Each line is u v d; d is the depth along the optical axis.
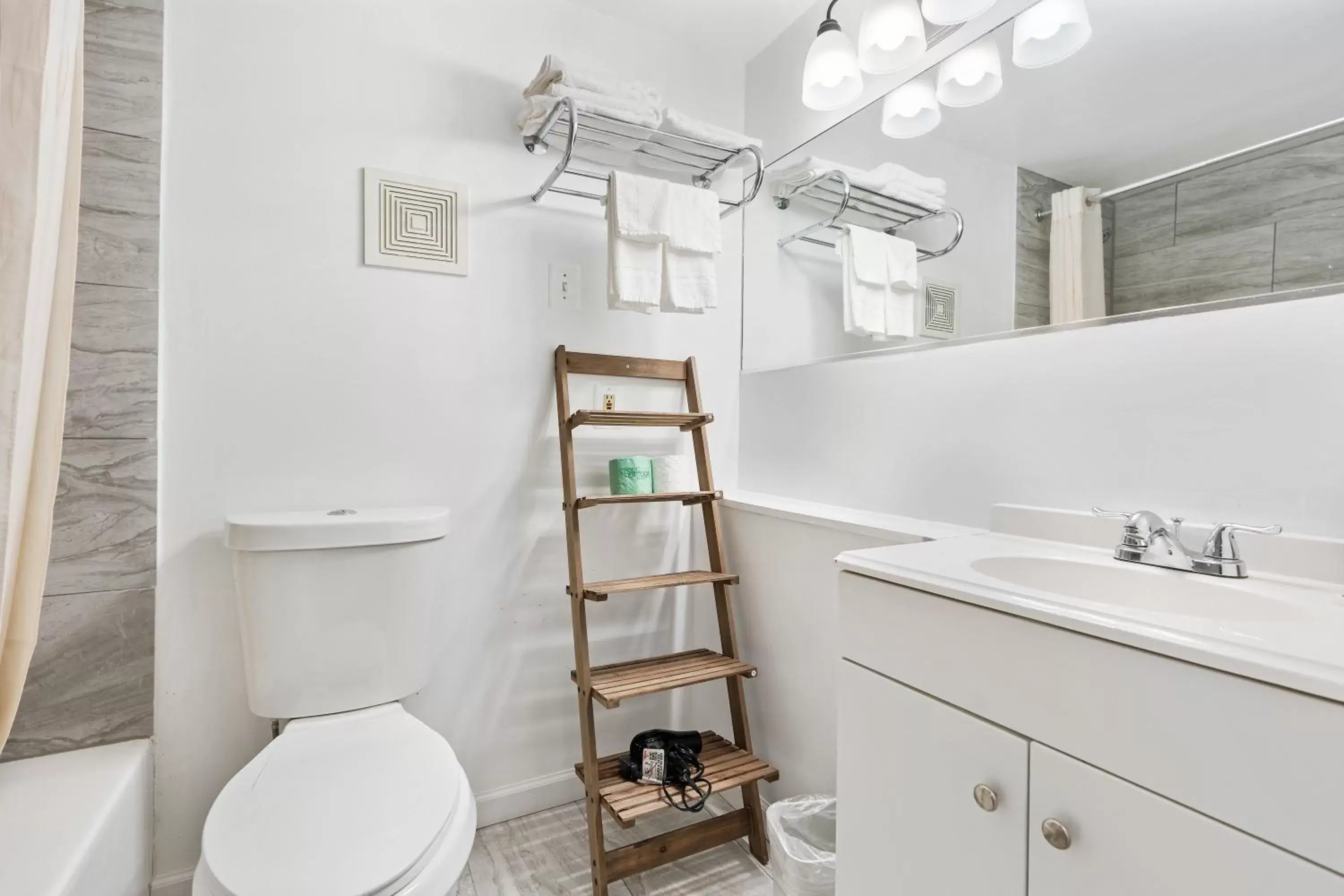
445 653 1.53
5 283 0.78
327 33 1.40
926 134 1.42
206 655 1.29
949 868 0.78
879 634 0.89
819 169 1.71
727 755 1.54
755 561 1.67
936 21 1.21
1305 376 0.87
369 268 1.44
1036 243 1.20
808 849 1.24
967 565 0.89
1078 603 0.67
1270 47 0.91
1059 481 1.17
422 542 1.31
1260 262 0.92
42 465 0.95
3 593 0.81
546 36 1.66
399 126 1.48
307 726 1.18
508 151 1.60
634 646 1.80
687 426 1.81
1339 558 0.81
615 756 1.54
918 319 1.44
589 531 1.73
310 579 1.22
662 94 1.84
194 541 1.28
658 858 1.38
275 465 1.35
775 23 1.80
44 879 0.85
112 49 1.19
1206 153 0.97
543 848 1.51
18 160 0.79
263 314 1.34
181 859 1.27
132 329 1.21
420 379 1.50
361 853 0.83
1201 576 0.86
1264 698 0.52
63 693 1.18
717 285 1.85
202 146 1.29
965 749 0.76
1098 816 0.62
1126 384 1.07
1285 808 0.51
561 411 1.61
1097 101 1.11
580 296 1.70
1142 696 0.60
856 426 1.59
